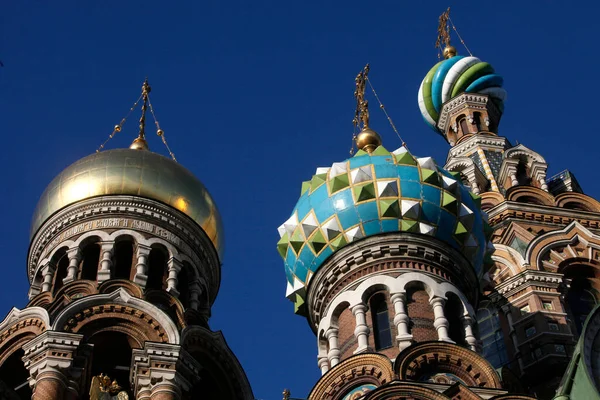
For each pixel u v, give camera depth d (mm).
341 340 48969
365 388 45406
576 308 56344
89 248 51219
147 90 60688
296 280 52500
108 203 52000
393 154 53156
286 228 53094
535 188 61469
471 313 49281
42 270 51125
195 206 53219
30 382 43625
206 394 47219
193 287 51500
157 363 44219
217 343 47531
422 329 47906
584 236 58094
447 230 51094
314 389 46312
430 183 51781
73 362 44094
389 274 49500
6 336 46406
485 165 64438
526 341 53281
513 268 56531
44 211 52719
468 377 45344
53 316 45938
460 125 70125
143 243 50969
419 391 42656
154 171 52969
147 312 46031
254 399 47812
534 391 51594
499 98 72000
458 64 72500
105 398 42781
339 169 52969
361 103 59938
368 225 50719
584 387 36875
